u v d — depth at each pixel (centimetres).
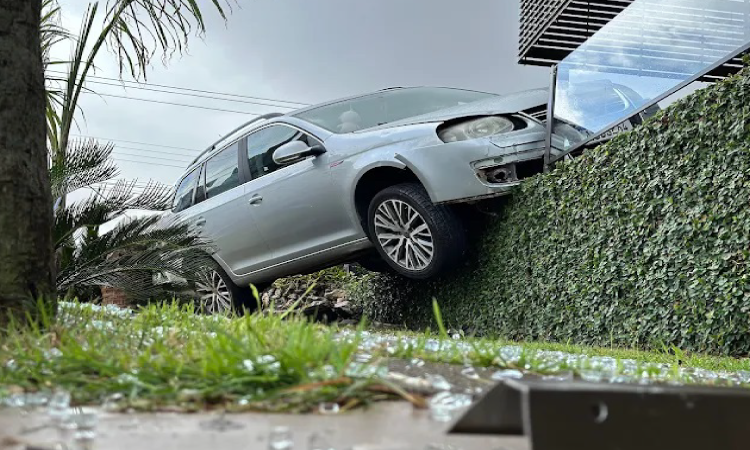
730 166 443
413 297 797
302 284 1062
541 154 605
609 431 83
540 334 597
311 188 669
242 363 150
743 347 434
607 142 548
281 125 723
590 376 178
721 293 445
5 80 262
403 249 632
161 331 246
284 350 159
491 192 591
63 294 523
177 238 545
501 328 638
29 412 129
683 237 475
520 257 620
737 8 460
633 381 177
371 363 170
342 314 1002
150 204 554
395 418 126
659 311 495
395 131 620
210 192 804
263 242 728
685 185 475
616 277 530
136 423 121
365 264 803
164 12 577
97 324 255
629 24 544
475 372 184
